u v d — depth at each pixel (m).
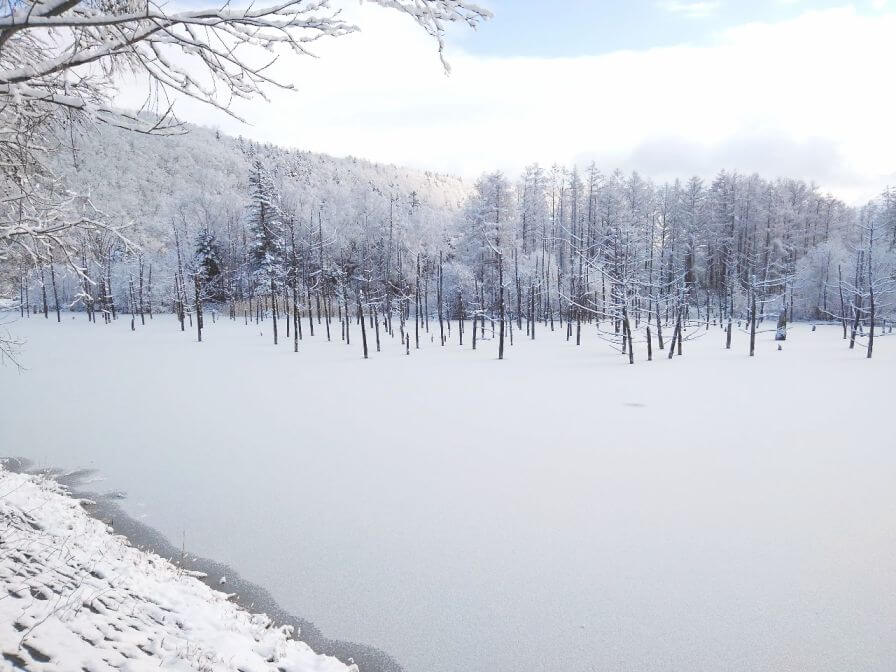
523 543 8.98
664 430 15.64
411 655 6.39
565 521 9.75
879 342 40.47
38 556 6.26
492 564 8.35
